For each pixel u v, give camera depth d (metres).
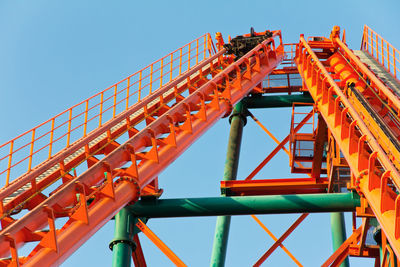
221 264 24.28
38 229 14.05
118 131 19.92
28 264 13.22
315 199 21.89
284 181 24.89
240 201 22.25
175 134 19.41
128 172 17.02
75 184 15.08
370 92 22.05
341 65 26.02
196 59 26.36
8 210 15.53
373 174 14.93
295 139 26.47
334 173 23.14
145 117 20.97
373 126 18.25
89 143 19.30
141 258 23.42
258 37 28.42
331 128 19.11
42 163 17.19
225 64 28.11
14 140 17.08
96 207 15.52
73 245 14.30
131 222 22.05
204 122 20.59
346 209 21.75
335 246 25.95
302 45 28.06
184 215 22.42
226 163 29.42
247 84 24.42
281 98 32.25
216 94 21.72
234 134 30.59
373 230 22.92
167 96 23.09
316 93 22.39
